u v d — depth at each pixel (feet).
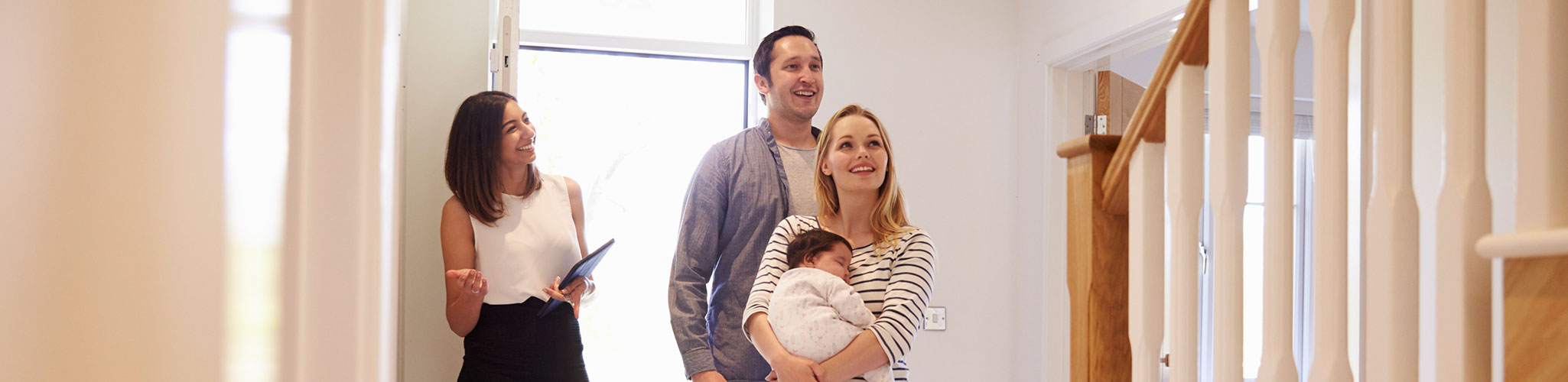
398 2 2.10
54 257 0.79
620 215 10.99
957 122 11.60
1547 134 2.55
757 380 6.97
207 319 1.10
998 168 11.74
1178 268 3.91
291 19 1.41
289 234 1.43
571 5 10.89
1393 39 2.95
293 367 1.43
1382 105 2.97
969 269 11.57
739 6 11.48
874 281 5.91
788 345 5.65
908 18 11.48
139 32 0.90
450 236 6.80
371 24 1.54
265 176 1.31
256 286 1.29
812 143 7.66
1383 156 2.97
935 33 11.57
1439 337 2.80
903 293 5.76
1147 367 4.20
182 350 1.03
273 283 1.37
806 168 7.39
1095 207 4.59
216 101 1.09
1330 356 3.19
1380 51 2.99
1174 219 3.93
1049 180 11.10
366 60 1.53
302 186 1.46
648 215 11.07
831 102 11.14
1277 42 3.41
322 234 1.49
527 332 6.72
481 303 6.61
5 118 0.70
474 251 6.91
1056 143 11.18
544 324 6.79
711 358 6.83
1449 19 2.77
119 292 0.89
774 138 7.44
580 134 10.91
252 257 1.26
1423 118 6.80
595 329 10.88
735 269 7.06
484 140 6.72
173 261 1.00
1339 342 3.18
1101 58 10.50
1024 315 11.48
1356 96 6.73
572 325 6.95
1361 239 6.62
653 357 11.03
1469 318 2.71
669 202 11.14
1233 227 3.65
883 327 5.58
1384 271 2.96
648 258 11.05
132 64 0.89
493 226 6.81
